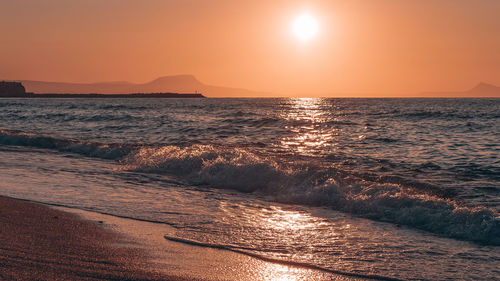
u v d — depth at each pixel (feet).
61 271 15.57
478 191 34.71
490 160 52.90
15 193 30.63
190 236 22.09
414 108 246.47
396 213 27.27
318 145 70.54
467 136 84.12
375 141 76.48
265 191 35.53
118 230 22.26
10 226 21.42
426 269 18.30
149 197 31.73
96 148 60.18
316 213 28.32
